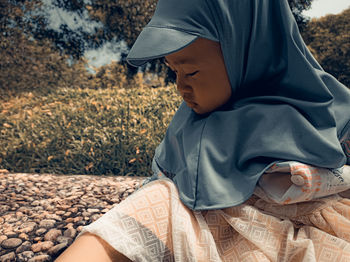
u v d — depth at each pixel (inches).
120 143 160.4
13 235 80.0
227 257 35.9
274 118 39.6
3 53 354.0
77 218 90.4
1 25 353.7
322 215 37.6
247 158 39.6
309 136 37.5
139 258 32.3
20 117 213.2
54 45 378.0
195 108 44.9
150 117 181.2
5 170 160.9
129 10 395.5
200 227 35.5
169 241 34.7
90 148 161.8
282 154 37.4
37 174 156.3
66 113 192.9
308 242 33.3
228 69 42.0
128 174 157.6
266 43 42.6
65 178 144.6
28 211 97.6
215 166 39.8
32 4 364.2
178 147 48.0
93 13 391.9
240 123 41.4
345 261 32.2
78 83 392.2
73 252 31.3
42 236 80.1
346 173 38.5
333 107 42.8
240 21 41.1
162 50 37.1
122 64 408.5
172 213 35.4
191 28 38.6
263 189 39.0
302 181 35.4
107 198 111.3
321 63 400.5
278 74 44.1
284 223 36.1
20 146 170.1
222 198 37.2
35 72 366.6
